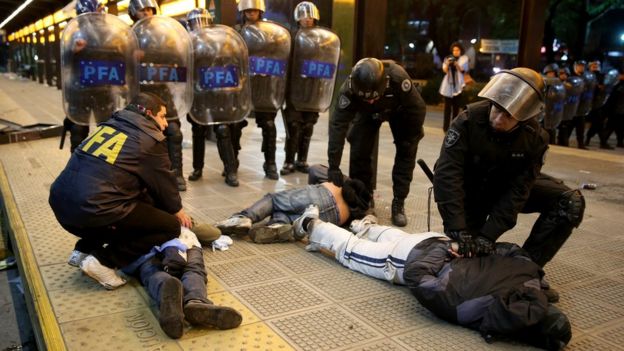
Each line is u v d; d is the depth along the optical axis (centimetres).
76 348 230
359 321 263
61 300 273
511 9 1850
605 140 980
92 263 277
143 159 279
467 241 276
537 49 930
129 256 286
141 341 237
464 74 1045
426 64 2159
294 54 573
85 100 462
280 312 270
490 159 281
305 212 365
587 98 942
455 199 282
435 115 1510
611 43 2091
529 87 252
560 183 300
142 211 283
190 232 307
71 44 448
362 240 330
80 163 276
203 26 526
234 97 523
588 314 283
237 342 239
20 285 397
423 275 268
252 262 337
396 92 387
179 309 237
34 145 734
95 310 264
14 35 3791
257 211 381
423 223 436
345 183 391
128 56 465
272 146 576
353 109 391
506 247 289
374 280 314
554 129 926
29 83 2545
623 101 948
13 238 379
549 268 349
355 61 528
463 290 254
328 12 1050
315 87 579
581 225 451
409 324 262
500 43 1501
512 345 246
